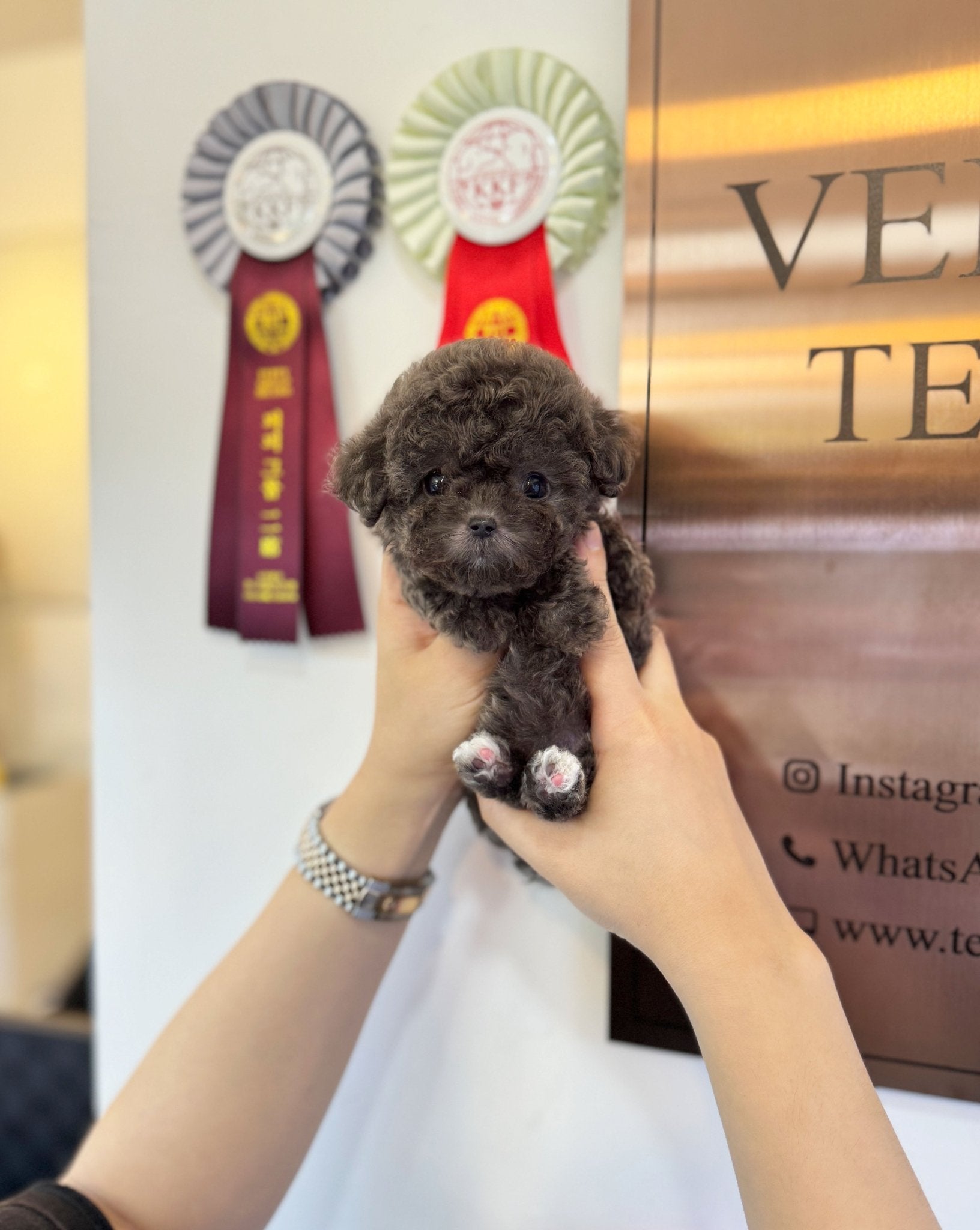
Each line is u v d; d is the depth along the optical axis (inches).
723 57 36.0
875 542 35.5
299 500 43.5
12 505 86.1
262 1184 33.8
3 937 81.9
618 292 39.8
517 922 42.1
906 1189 22.8
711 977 25.8
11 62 79.5
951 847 35.0
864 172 34.8
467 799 37.5
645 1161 40.3
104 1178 31.9
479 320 39.8
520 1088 42.1
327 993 35.5
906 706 35.4
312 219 42.5
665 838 27.7
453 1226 42.8
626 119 37.3
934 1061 35.4
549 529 26.6
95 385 48.6
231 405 44.7
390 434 27.9
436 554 26.4
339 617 43.9
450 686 31.0
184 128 46.1
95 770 49.3
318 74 43.7
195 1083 33.3
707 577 37.6
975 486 34.1
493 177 39.3
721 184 36.5
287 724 45.9
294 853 46.0
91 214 48.1
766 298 36.3
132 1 46.5
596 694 29.6
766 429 36.6
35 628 87.8
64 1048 70.9
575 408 27.4
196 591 47.3
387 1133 43.8
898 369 34.9
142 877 48.7
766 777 37.2
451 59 41.5
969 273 33.9
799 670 36.6
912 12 33.8
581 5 39.5
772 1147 23.3
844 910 36.4
